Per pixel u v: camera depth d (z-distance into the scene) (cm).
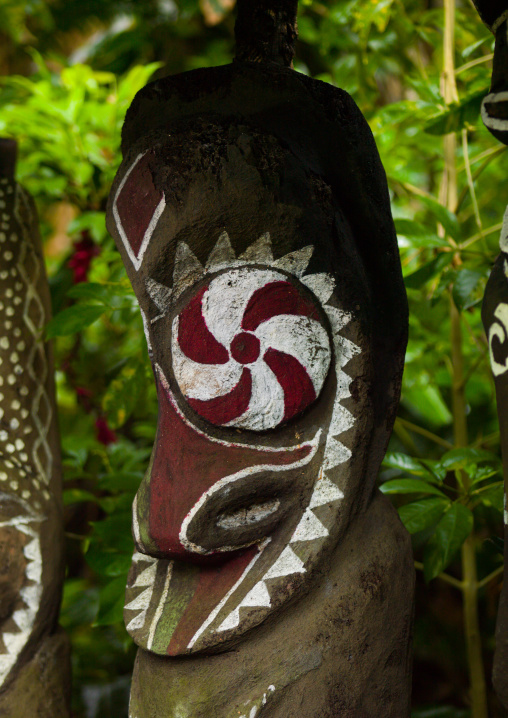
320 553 134
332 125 136
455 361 174
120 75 241
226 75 136
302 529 135
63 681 158
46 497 159
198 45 244
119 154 185
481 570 192
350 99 137
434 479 159
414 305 180
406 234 162
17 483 157
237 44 142
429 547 152
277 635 133
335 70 195
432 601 203
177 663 135
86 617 196
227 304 134
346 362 136
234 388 134
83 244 187
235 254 134
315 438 136
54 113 183
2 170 162
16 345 159
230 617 133
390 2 171
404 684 136
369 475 138
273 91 135
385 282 138
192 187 133
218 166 133
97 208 189
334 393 136
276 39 141
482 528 188
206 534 134
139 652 141
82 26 248
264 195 132
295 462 135
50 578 157
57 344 210
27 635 155
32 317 162
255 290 134
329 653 132
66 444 182
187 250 133
